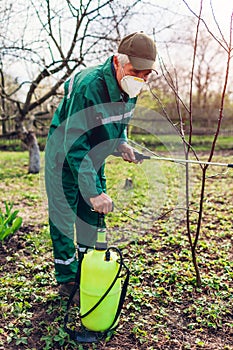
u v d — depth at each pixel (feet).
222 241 15.97
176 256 13.89
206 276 12.25
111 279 8.86
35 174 30.25
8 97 29.14
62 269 10.41
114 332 9.51
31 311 10.41
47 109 32.30
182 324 10.01
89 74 8.83
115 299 9.09
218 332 9.71
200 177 31.17
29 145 30.81
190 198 22.79
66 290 10.73
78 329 9.61
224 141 55.88
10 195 23.43
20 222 15.33
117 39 23.47
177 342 9.23
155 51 8.29
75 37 24.04
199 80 61.72
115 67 8.52
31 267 12.94
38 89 34.32
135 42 8.11
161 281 11.87
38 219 18.29
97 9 22.27
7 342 9.15
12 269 12.91
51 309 10.33
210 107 61.87
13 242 14.87
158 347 9.07
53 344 9.12
